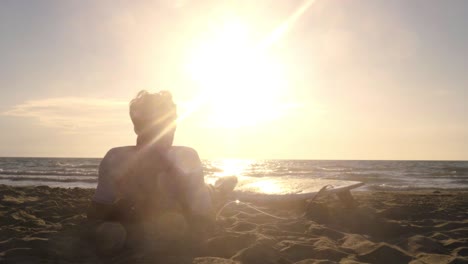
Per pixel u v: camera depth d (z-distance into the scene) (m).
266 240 2.77
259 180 5.51
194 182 2.62
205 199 2.68
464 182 24.48
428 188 18.08
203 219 2.67
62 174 31.44
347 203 4.79
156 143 2.57
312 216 4.13
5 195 5.61
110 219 2.70
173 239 2.59
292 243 2.73
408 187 18.73
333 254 2.55
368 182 24.78
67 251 2.44
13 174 31.34
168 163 2.57
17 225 3.30
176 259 2.27
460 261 2.45
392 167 55.03
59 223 3.38
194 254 2.46
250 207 4.41
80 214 3.85
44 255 2.36
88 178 25.59
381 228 3.64
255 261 2.35
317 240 2.91
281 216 4.21
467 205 5.73
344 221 3.89
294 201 4.73
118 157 2.61
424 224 3.92
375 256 2.52
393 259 2.48
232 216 3.97
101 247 2.35
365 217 4.05
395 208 4.92
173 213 2.61
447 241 3.04
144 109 2.54
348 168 51.72
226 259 2.31
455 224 3.74
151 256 2.34
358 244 2.84
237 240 2.72
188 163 2.62
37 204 4.62
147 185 2.62
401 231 3.57
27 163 64.31
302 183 5.00
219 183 3.70
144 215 2.70
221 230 3.08
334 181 5.08
